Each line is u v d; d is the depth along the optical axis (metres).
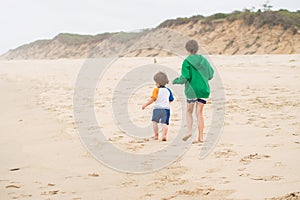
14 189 4.00
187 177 4.19
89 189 3.94
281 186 3.63
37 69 25.34
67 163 4.98
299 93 10.18
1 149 5.86
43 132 7.00
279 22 38.50
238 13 44.72
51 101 10.98
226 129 6.52
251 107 8.45
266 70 16.05
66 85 15.11
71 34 69.38
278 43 36.28
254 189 3.62
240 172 4.20
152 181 4.12
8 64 32.94
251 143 5.48
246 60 21.70
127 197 3.65
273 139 5.61
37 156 5.39
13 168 4.83
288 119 7.03
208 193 3.62
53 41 68.25
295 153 4.78
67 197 3.71
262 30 38.84
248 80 13.20
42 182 4.23
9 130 7.36
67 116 8.51
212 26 43.03
